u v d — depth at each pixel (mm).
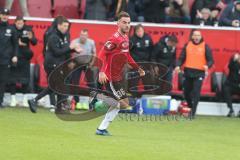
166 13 50844
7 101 45781
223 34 46969
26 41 44906
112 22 46594
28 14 51188
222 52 46969
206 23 49781
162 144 32031
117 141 32156
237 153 30438
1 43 43938
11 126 35562
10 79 44969
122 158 27594
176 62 44750
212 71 46875
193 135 36156
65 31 42062
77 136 33188
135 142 32156
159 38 46625
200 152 30219
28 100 42219
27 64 45406
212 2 51000
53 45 41812
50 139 31797
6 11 43938
